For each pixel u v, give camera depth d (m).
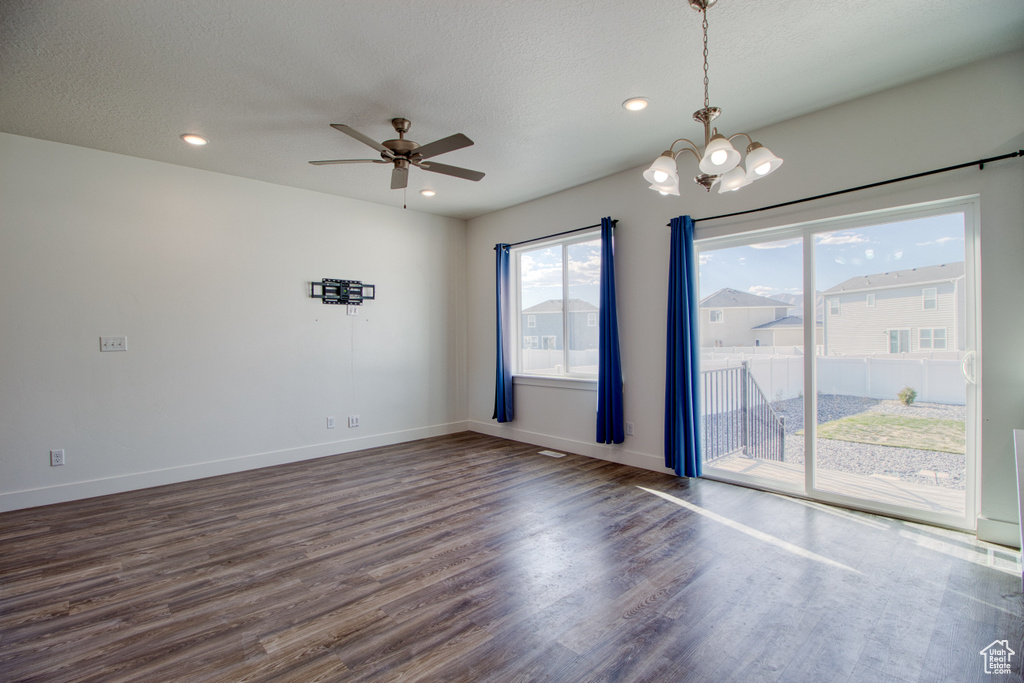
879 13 2.18
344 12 2.13
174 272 3.96
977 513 2.71
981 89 2.61
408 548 2.67
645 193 4.12
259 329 4.40
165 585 2.29
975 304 2.71
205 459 4.10
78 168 3.55
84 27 2.18
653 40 2.37
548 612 2.03
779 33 2.32
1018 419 2.55
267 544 2.74
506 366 5.40
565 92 2.87
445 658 1.74
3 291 3.29
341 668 1.69
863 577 2.28
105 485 3.64
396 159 2.93
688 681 1.61
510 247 5.41
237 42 2.33
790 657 1.73
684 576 2.32
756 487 3.62
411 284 5.49
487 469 4.25
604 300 4.28
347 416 4.96
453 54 2.47
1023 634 1.84
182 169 3.99
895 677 1.62
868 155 2.97
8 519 3.14
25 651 1.80
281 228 4.52
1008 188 2.55
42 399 3.42
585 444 4.71
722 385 3.82
